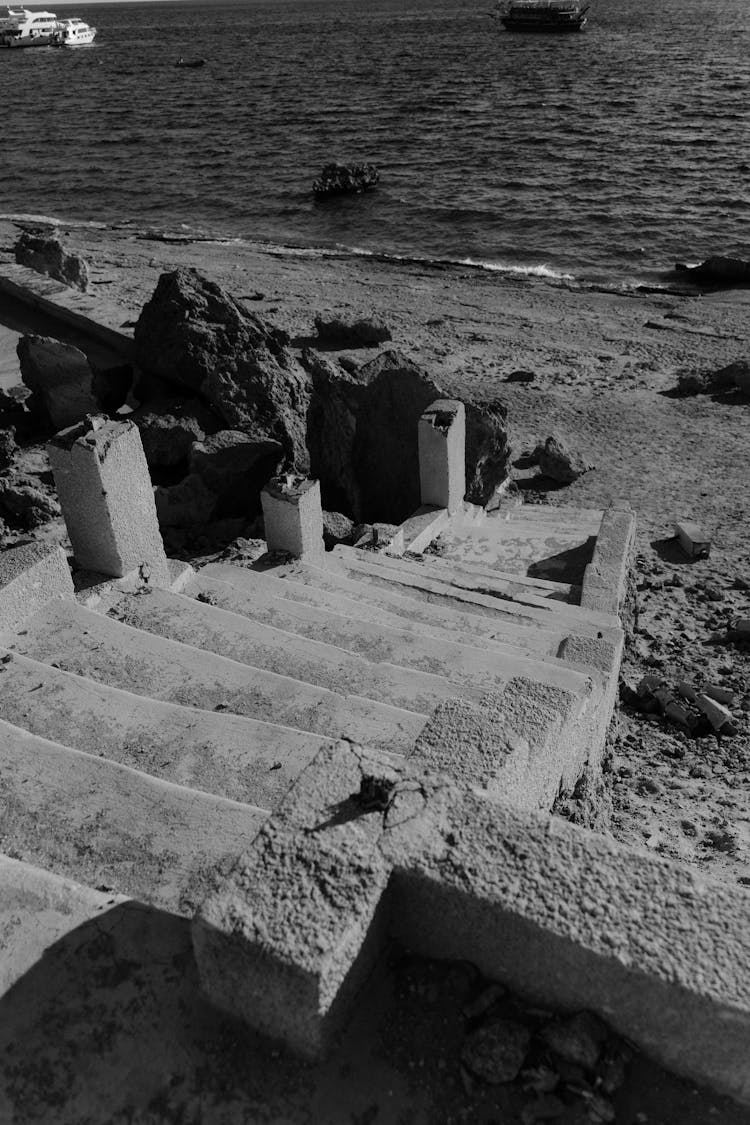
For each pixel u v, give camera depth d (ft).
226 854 15.88
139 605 26.66
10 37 508.53
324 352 79.77
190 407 49.32
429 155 196.03
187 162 202.49
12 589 23.94
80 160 208.74
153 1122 11.98
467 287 110.63
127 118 263.90
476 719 15.46
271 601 28.19
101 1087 12.33
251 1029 12.77
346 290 105.81
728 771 28.25
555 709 16.65
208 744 19.33
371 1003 12.82
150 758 19.01
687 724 30.86
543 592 34.86
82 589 27.09
